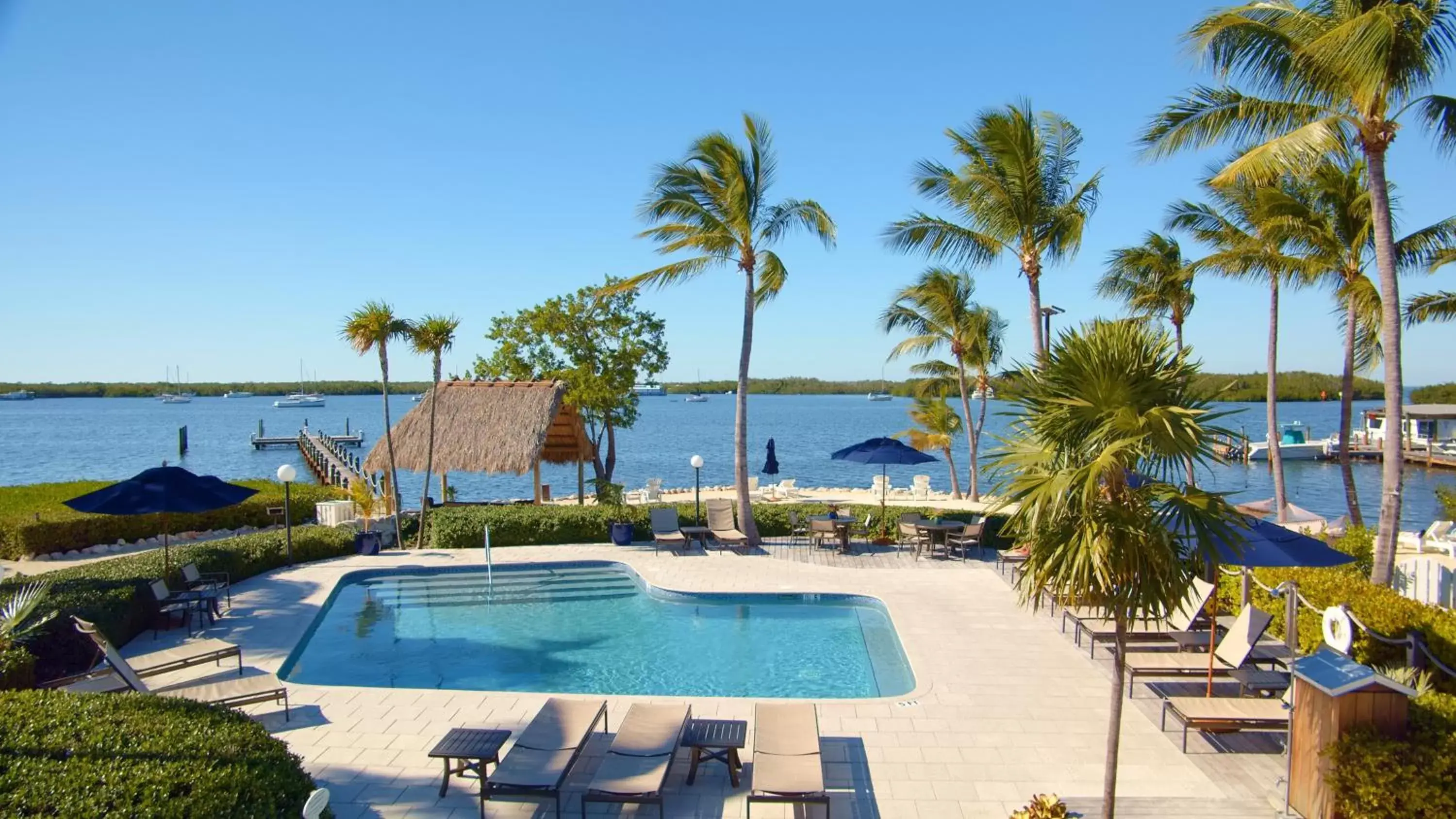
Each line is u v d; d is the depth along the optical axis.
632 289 22.55
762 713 8.59
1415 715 6.99
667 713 8.70
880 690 11.63
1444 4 11.05
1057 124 17.92
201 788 5.93
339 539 19.81
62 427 104.31
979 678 10.99
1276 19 12.35
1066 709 9.88
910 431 36.69
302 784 6.62
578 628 14.74
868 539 21.14
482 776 7.50
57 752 6.43
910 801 7.67
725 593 16.00
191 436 88.12
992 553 19.52
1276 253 18.50
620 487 27.42
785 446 70.50
